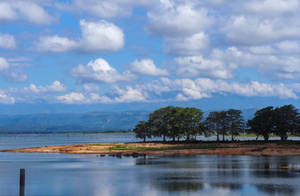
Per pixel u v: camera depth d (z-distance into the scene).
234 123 180.75
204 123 187.38
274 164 95.00
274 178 71.62
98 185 66.88
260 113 175.50
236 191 59.44
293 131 172.50
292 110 171.50
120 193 59.50
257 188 61.50
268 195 56.19
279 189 60.44
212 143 175.38
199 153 134.50
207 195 56.97
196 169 87.31
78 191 61.53
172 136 187.38
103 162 106.25
